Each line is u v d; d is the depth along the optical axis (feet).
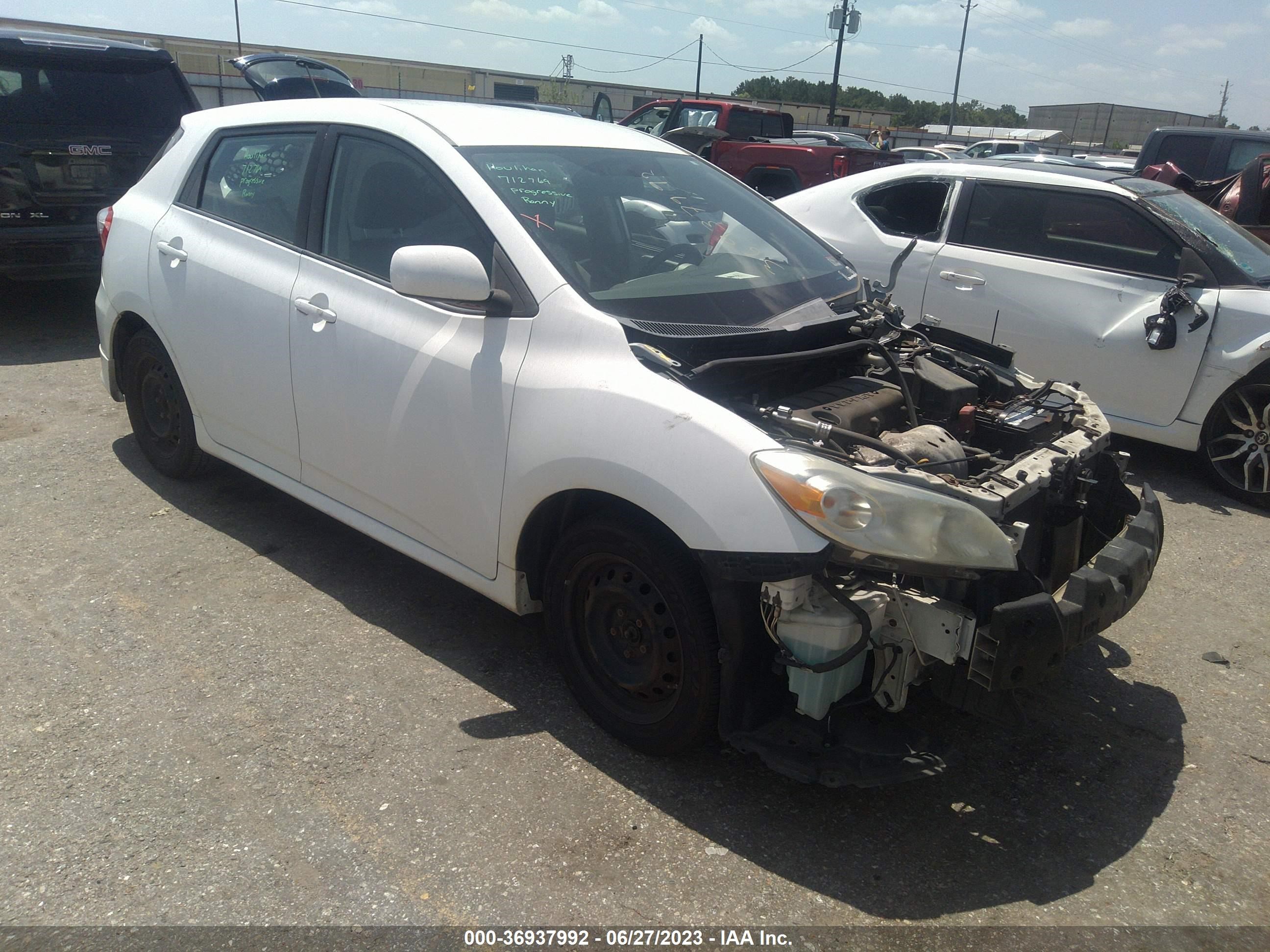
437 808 8.89
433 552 11.09
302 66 40.11
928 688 11.29
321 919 7.63
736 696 8.69
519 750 9.75
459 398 10.16
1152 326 17.44
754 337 9.86
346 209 11.68
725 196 12.83
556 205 10.69
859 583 8.57
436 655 11.37
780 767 8.46
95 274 23.82
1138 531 9.80
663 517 8.55
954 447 9.49
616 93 176.35
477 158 10.78
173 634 11.49
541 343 9.66
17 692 10.24
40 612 11.78
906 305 20.72
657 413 8.70
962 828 9.09
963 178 20.33
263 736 9.76
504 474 9.86
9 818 8.50
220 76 130.00
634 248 10.82
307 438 12.12
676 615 8.92
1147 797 9.68
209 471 15.97
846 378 11.26
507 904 7.87
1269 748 10.58
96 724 9.80
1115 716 11.05
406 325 10.69
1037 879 8.48
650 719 9.52
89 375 21.11
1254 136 32.09
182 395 14.42
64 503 14.78
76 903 7.66
